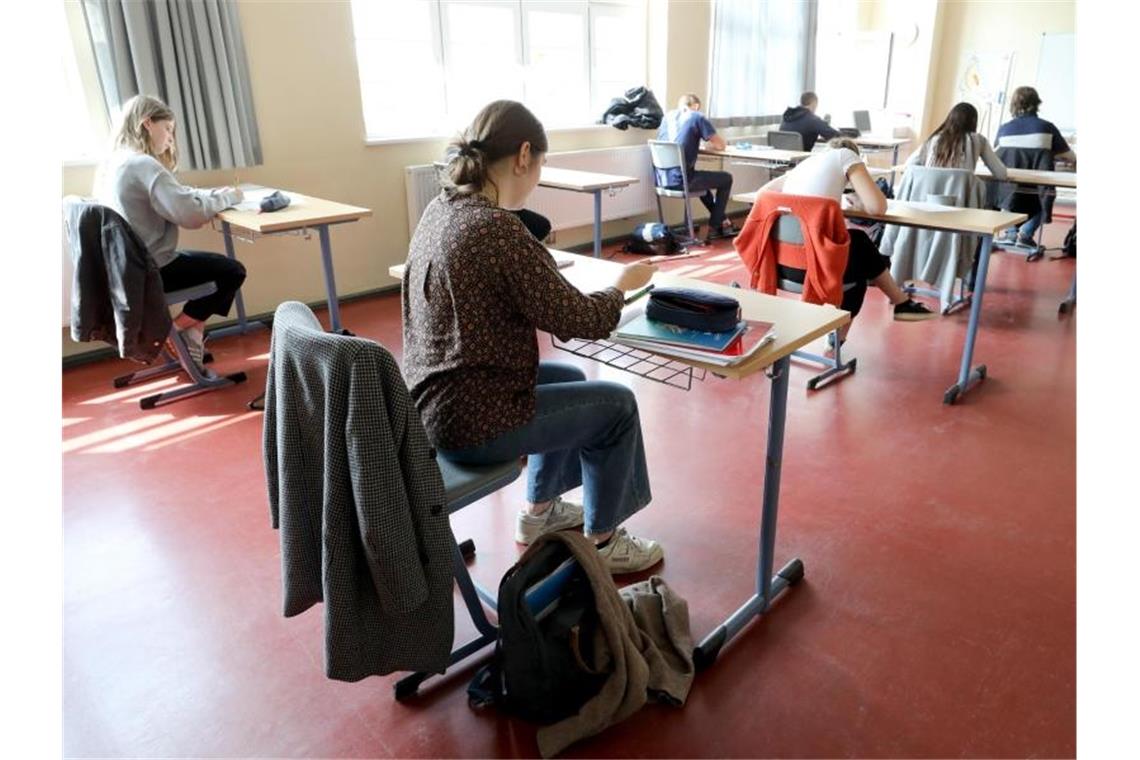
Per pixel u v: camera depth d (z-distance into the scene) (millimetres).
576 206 5434
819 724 1486
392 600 1279
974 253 3990
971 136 3938
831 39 7676
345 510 1256
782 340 1539
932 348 3572
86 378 3318
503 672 1484
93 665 1655
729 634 1699
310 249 4188
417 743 1461
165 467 2529
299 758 1429
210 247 3838
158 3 3305
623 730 1480
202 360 3396
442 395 1452
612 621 1468
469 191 1434
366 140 4266
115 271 2629
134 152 2857
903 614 1789
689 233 5809
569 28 5281
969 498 2273
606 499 1726
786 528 2133
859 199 2975
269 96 3842
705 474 2439
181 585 1927
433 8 4496
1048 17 6828
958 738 1449
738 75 6262
